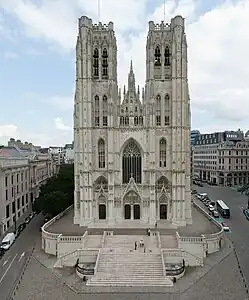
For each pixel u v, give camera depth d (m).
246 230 91.50
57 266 65.19
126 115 87.81
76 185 87.69
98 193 87.69
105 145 87.81
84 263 65.44
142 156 87.44
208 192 175.50
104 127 87.50
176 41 84.94
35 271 62.84
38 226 96.69
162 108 87.19
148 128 86.44
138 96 87.81
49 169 180.12
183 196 85.00
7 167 96.94
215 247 72.75
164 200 88.06
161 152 88.25
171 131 86.69
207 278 59.00
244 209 120.19
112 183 86.12
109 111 86.12
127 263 62.38
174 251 65.75
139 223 86.19
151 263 62.25
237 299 51.00
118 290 54.72
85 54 85.25
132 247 69.19
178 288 55.16
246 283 56.62
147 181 87.06
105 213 88.62
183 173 85.19
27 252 73.62
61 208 95.19
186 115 86.69
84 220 85.75
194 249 68.81
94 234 77.94
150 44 85.94
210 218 90.81
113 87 86.88
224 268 63.41
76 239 70.50
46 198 94.38
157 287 55.62
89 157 86.12
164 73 87.19
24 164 121.12
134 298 51.88
